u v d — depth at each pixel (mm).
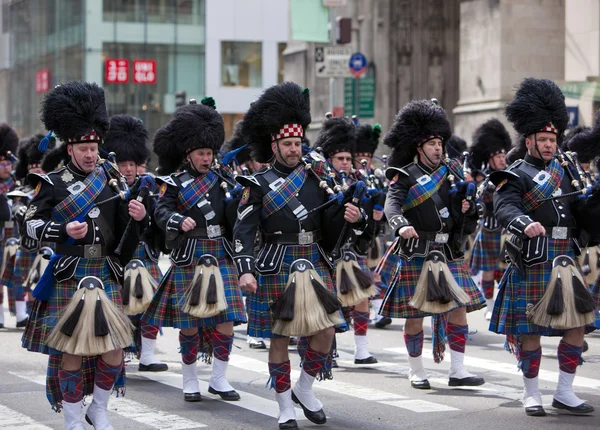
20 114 79500
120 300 11227
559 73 35188
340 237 12008
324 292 11695
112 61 67000
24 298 21125
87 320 10672
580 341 12664
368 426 12148
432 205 14008
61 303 11031
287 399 12000
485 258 21141
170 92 68500
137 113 67812
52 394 11258
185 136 13602
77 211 11000
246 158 18797
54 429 12062
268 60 70938
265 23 70688
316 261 12039
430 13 45625
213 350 14000
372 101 34188
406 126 14188
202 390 14391
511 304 12688
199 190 13547
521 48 34906
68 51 69250
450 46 45781
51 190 11039
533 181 12562
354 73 33406
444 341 14562
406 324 14555
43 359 17031
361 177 16609
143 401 13656
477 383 14594
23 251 20875
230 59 70250
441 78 45719
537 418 12445
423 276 13930
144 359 15914
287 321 11578
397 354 17594
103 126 11312
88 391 11438
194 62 69250
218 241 13562
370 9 45531
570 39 34031
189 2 68688
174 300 13547
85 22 66562
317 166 12164
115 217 11258
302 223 11938
